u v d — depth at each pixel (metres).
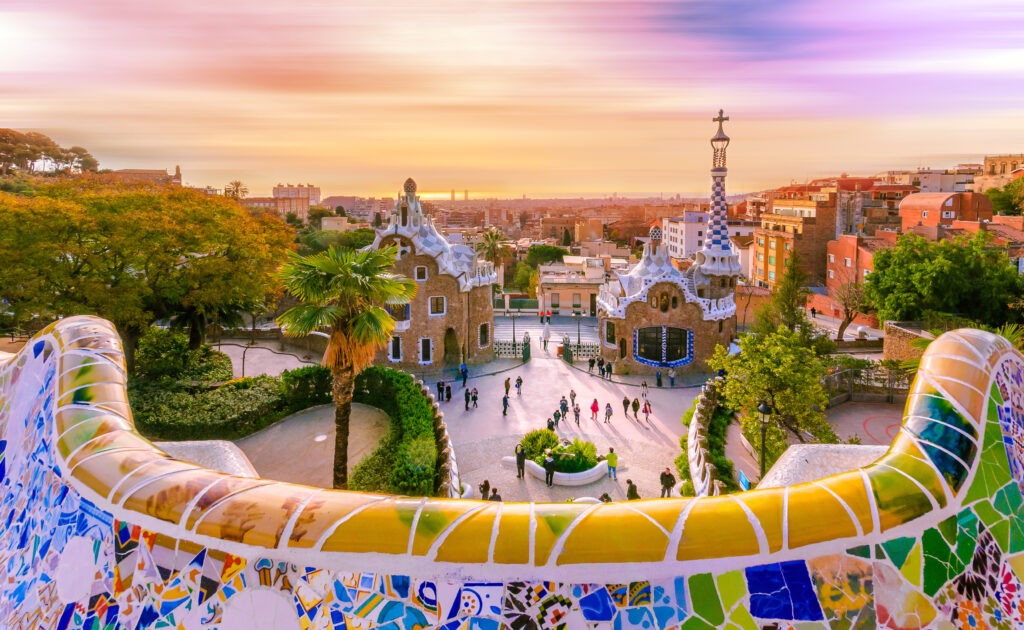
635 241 191.50
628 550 6.20
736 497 6.74
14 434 9.55
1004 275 59.69
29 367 10.25
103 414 8.35
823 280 100.62
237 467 16.78
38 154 195.50
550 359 63.81
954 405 7.92
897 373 42.56
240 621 6.25
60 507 7.53
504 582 6.14
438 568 6.19
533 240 197.88
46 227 39.28
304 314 25.59
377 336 26.58
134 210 44.88
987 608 6.72
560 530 6.30
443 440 31.72
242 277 46.88
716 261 59.62
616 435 43.16
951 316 53.72
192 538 6.54
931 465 7.29
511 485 35.59
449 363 60.50
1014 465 8.04
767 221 115.56
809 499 6.69
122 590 6.66
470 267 61.22
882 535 6.61
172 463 7.37
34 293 38.22
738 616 6.15
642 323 58.22
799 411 30.42
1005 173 148.75
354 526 6.35
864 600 6.33
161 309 47.25
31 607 7.21
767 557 6.30
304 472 31.17
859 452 17.23
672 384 55.28
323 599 6.19
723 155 59.78
